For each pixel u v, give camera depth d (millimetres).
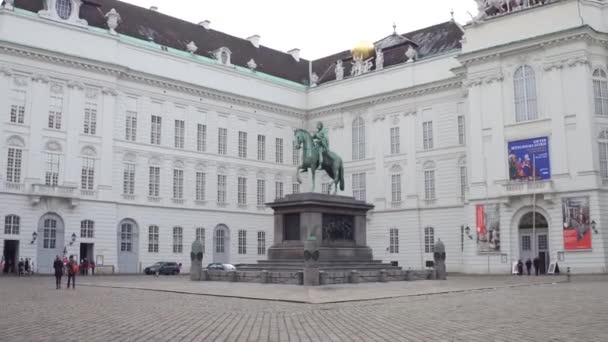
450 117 62312
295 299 22078
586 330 13289
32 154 52562
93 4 59562
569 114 50750
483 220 54188
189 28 69312
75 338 12891
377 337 12844
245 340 12625
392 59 69125
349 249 34594
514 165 53094
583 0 51219
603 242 48219
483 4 56969
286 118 73000
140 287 30594
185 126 63781
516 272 50781
